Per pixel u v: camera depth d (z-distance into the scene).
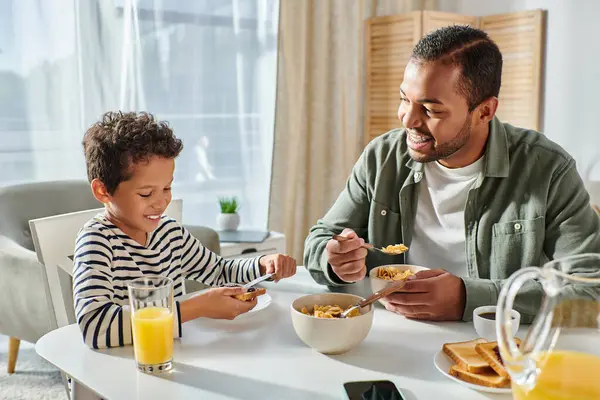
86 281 1.11
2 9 2.51
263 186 3.23
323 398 0.83
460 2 3.50
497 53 1.29
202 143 3.04
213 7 2.98
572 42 2.89
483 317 1.08
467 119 1.28
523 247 1.35
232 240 2.62
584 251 1.28
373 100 3.31
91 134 1.23
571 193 1.33
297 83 3.22
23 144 2.61
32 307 1.96
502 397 0.84
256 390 0.86
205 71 3.00
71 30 2.64
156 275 1.29
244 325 1.12
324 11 3.23
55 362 0.95
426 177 1.48
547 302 0.73
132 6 2.77
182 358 0.97
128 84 2.79
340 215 1.56
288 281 1.41
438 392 0.85
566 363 0.69
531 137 1.41
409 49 3.08
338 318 0.96
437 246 1.47
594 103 2.80
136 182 1.18
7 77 2.55
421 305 1.14
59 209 2.18
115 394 0.84
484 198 1.40
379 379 0.89
